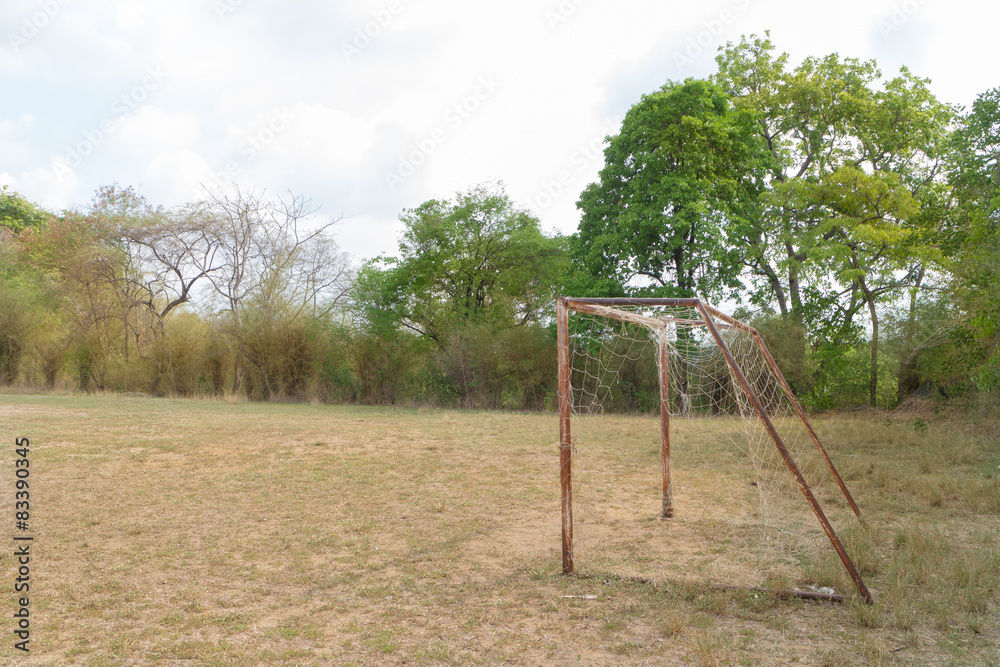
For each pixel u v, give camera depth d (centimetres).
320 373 2800
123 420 1797
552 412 2359
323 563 612
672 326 1255
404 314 2861
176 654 413
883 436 1475
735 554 644
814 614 486
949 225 1675
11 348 2870
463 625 465
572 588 546
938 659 406
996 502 815
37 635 440
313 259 2850
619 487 988
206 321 2923
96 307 2883
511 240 2786
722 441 1483
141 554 632
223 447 1351
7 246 3222
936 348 1909
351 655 414
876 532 695
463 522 771
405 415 2180
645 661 406
